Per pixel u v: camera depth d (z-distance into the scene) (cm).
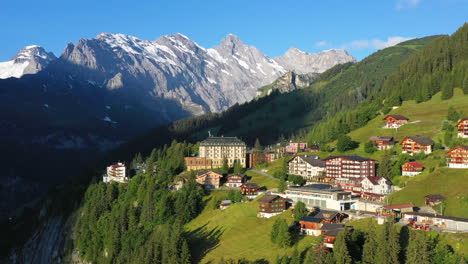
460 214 17025
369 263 13900
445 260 13162
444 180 19988
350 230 16238
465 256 13225
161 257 18438
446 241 14325
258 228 19488
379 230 16000
